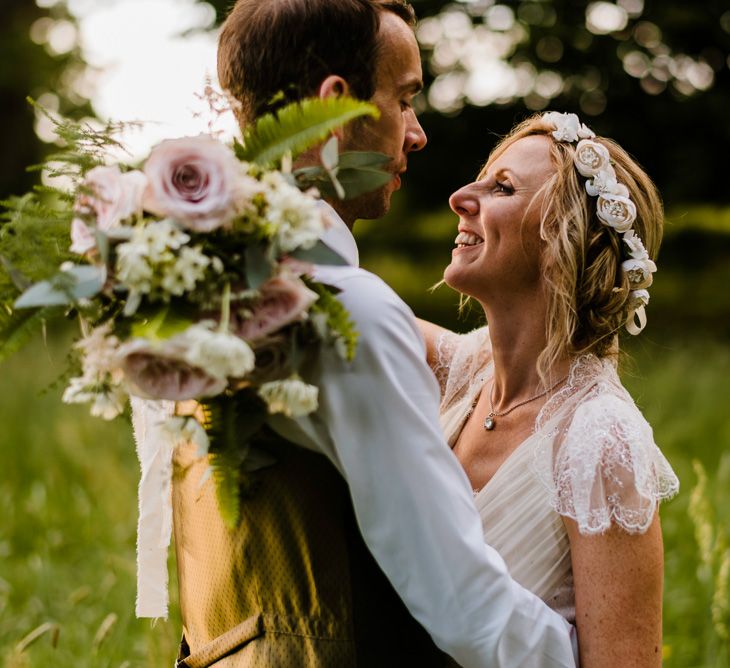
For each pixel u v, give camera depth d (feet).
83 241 4.60
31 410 19.51
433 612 5.12
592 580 5.77
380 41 5.76
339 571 5.31
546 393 6.57
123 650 10.19
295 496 5.29
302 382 4.83
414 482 5.06
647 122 42.09
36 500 15.35
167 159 4.52
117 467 16.26
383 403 5.05
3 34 48.34
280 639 5.35
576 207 6.55
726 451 17.76
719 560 10.57
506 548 6.22
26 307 4.68
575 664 5.59
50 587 12.47
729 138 41.81
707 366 25.16
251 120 5.80
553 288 6.54
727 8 40.91
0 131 46.32
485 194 6.84
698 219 43.52
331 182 5.06
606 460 5.79
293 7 5.67
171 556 10.69
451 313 41.01
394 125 5.88
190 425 4.73
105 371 4.78
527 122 7.11
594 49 41.06
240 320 4.65
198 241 4.59
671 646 10.58
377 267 45.32
